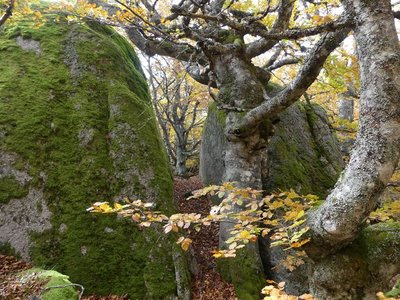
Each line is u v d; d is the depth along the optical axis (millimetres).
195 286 5773
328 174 8398
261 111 5613
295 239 2617
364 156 2383
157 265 5602
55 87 6707
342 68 6422
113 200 6012
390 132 2295
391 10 2395
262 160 6965
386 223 3051
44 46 7203
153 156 6656
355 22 2504
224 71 6852
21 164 5762
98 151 6328
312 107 9547
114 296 5211
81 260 5363
